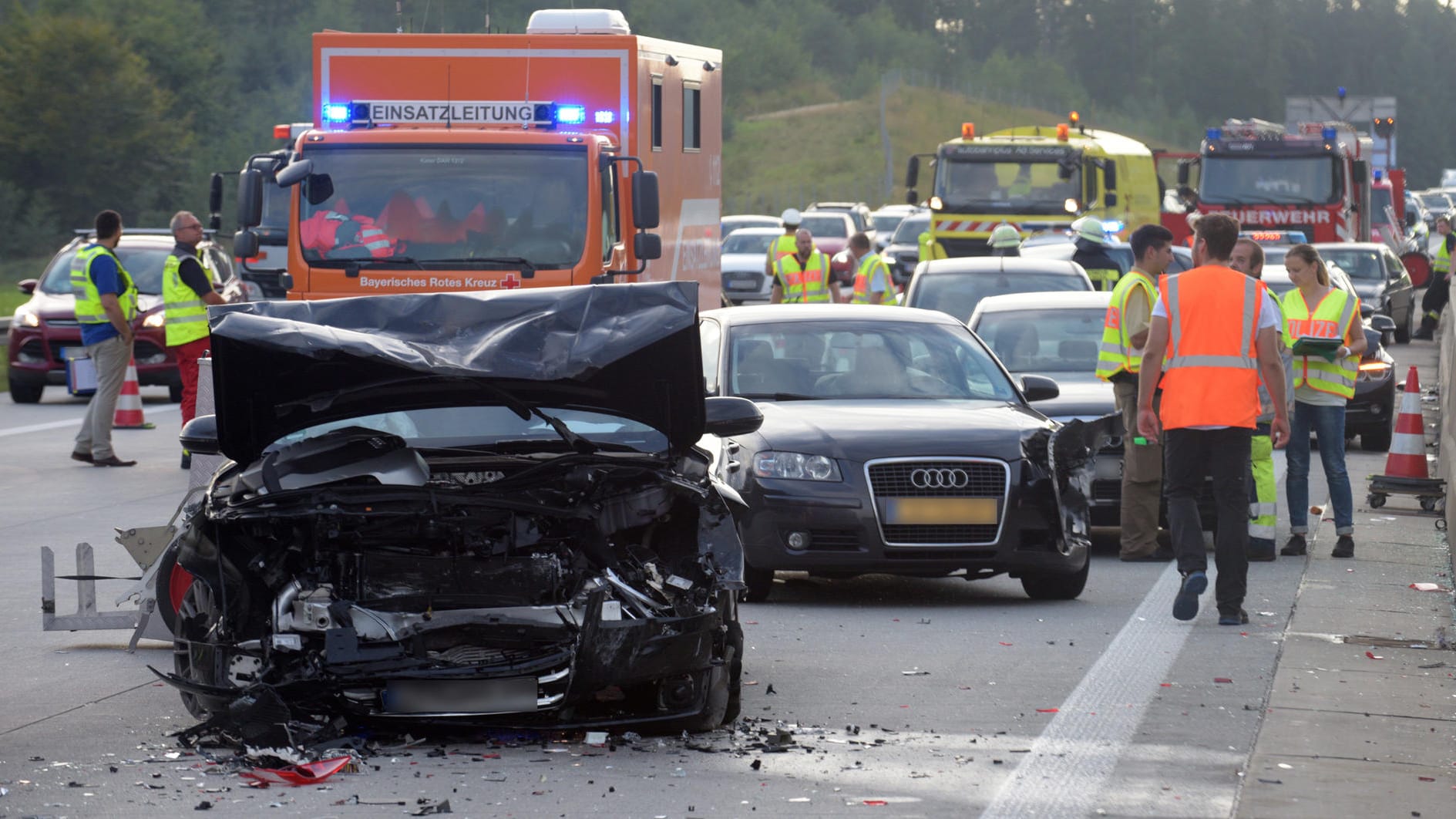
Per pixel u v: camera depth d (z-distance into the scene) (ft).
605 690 53.26
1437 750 49.70
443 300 52.03
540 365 49.75
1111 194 239.50
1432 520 102.73
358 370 49.75
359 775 47.26
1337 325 88.79
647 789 45.85
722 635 52.80
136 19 609.01
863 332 86.48
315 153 112.37
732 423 57.52
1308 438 89.56
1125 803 44.62
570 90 122.62
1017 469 75.10
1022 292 122.52
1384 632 68.54
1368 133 353.92
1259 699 56.95
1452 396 111.34
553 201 111.75
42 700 57.57
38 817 43.21
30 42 530.27
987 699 57.16
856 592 81.92
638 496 53.26
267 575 51.03
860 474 74.84
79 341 180.24
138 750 50.26
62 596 78.38
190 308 125.90
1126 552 89.92
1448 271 268.00
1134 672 61.41
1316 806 44.09
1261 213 269.85
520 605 50.24
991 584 84.48
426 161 112.47
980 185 241.35
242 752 49.62
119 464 130.00
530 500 51.52
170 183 552.00
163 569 56.95
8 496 112.88
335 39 121.80
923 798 45.06
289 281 110.83
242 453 52.16
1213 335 70.23
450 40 122.11
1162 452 87.81
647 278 127.13
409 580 50.80
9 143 523.70
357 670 48.78
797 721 53.93
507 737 51.31
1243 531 70.59
